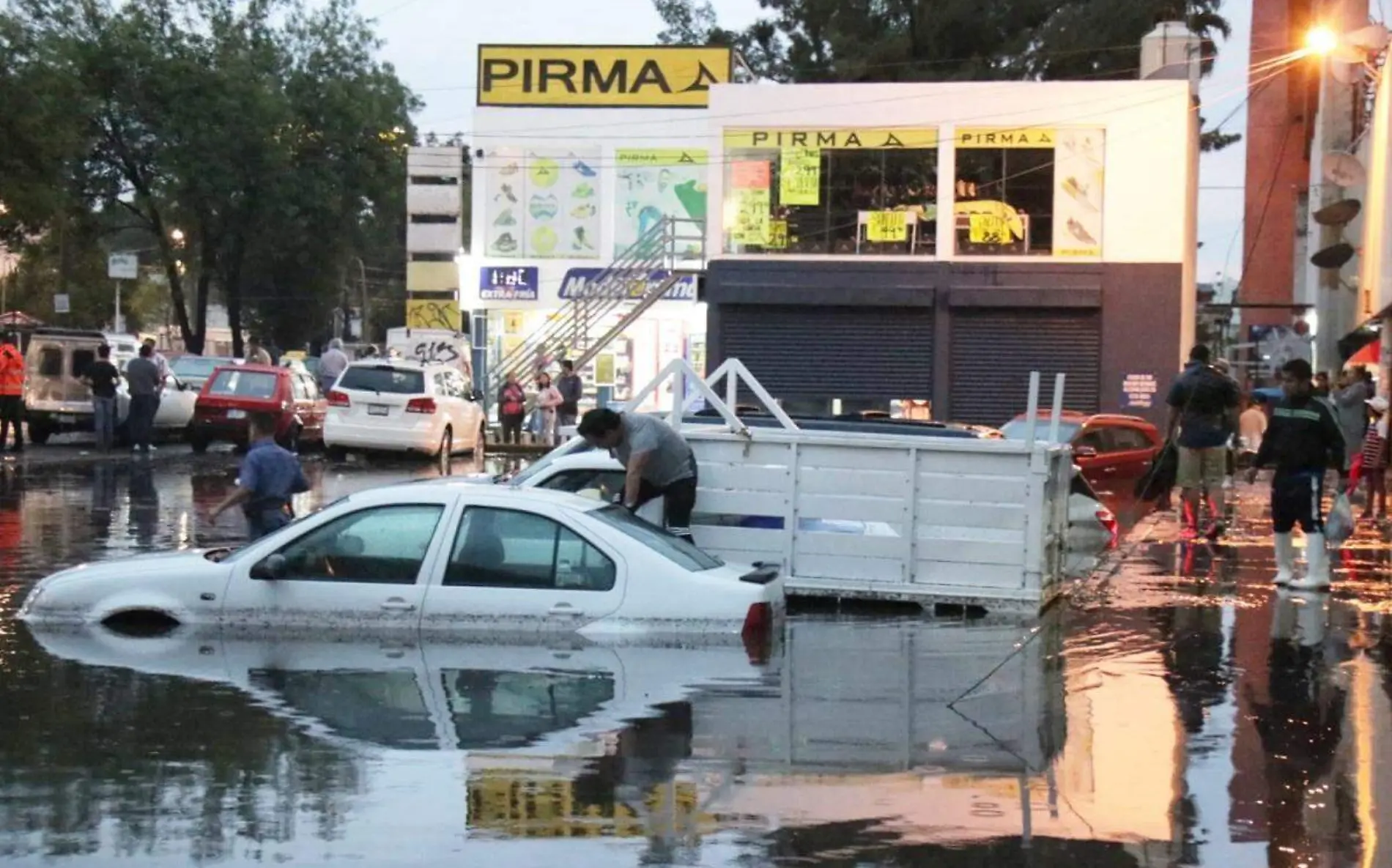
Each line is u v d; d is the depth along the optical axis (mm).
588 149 71312
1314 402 23391
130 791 11734
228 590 17688
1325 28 43500
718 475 22203
